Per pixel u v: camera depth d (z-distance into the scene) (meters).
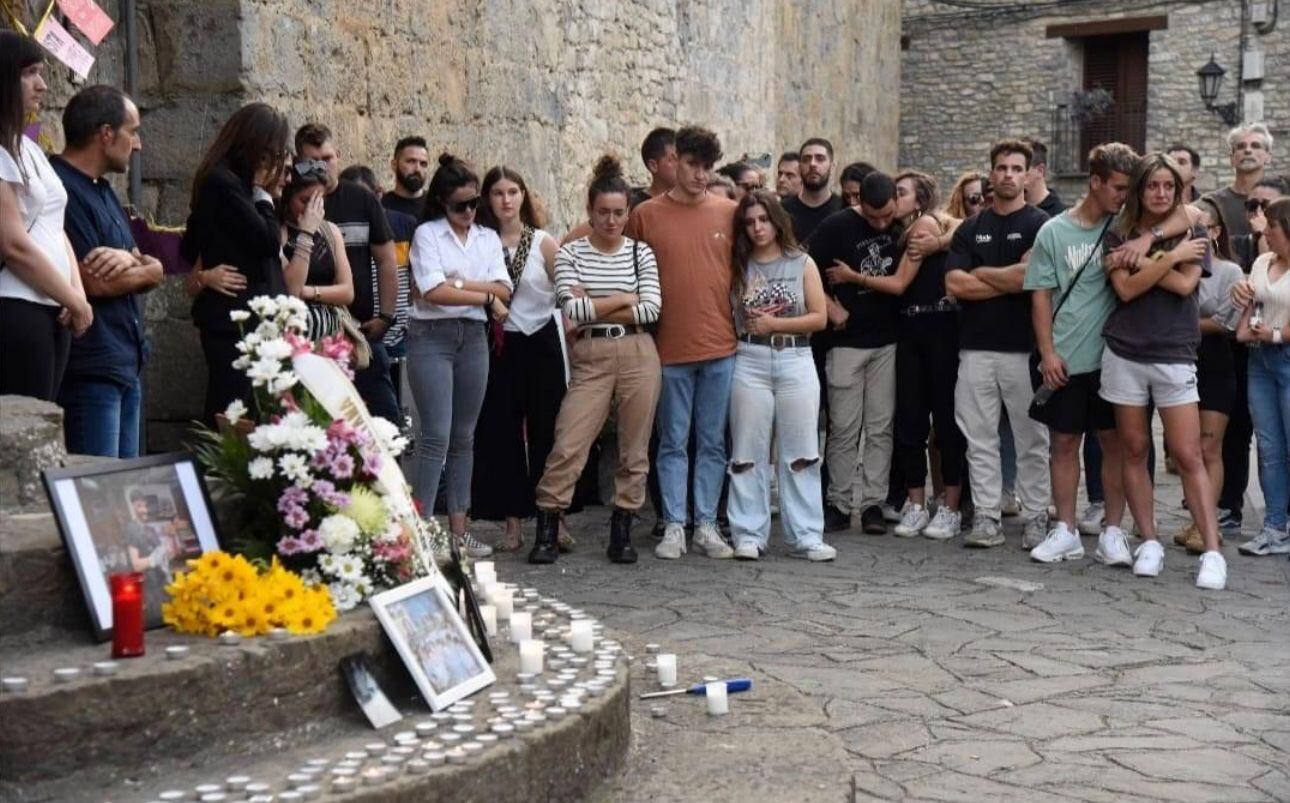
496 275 8.08
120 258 6.03
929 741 5.39
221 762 3.65
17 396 4.50
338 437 4.24
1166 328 8.10
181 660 3.62
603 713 4.12
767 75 18.77
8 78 5.37
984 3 25.28
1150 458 8.91
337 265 7.41
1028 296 8.80
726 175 10.25
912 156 25.97
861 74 22.97
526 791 3.80
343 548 4.14
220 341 6.84
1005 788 4.93
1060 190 25.14
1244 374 9.53
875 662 6.40
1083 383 8.43
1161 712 5.76
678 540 8.55
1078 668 6.35
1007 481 9.99
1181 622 7.19
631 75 14.81
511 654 4.62
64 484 3.82
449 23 11.22
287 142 6.94
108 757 3.50
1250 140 10.34
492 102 11.94
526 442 8.74
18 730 3.39
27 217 5.50
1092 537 9.45
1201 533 8.13
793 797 4.01
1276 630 7.06
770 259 8.56
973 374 8.89
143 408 8.40
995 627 7.03
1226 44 23.72
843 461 9.46
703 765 4.27
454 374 8.09
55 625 3.79
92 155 6.21
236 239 6.82
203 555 3.95
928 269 9.24
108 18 8.09
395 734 3.86
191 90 8.76
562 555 8.59
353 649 3.95
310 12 9.41
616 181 8.20
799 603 7.46
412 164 9.56
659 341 8.55
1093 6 24.58
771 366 8.55
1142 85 24.83
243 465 4.26
